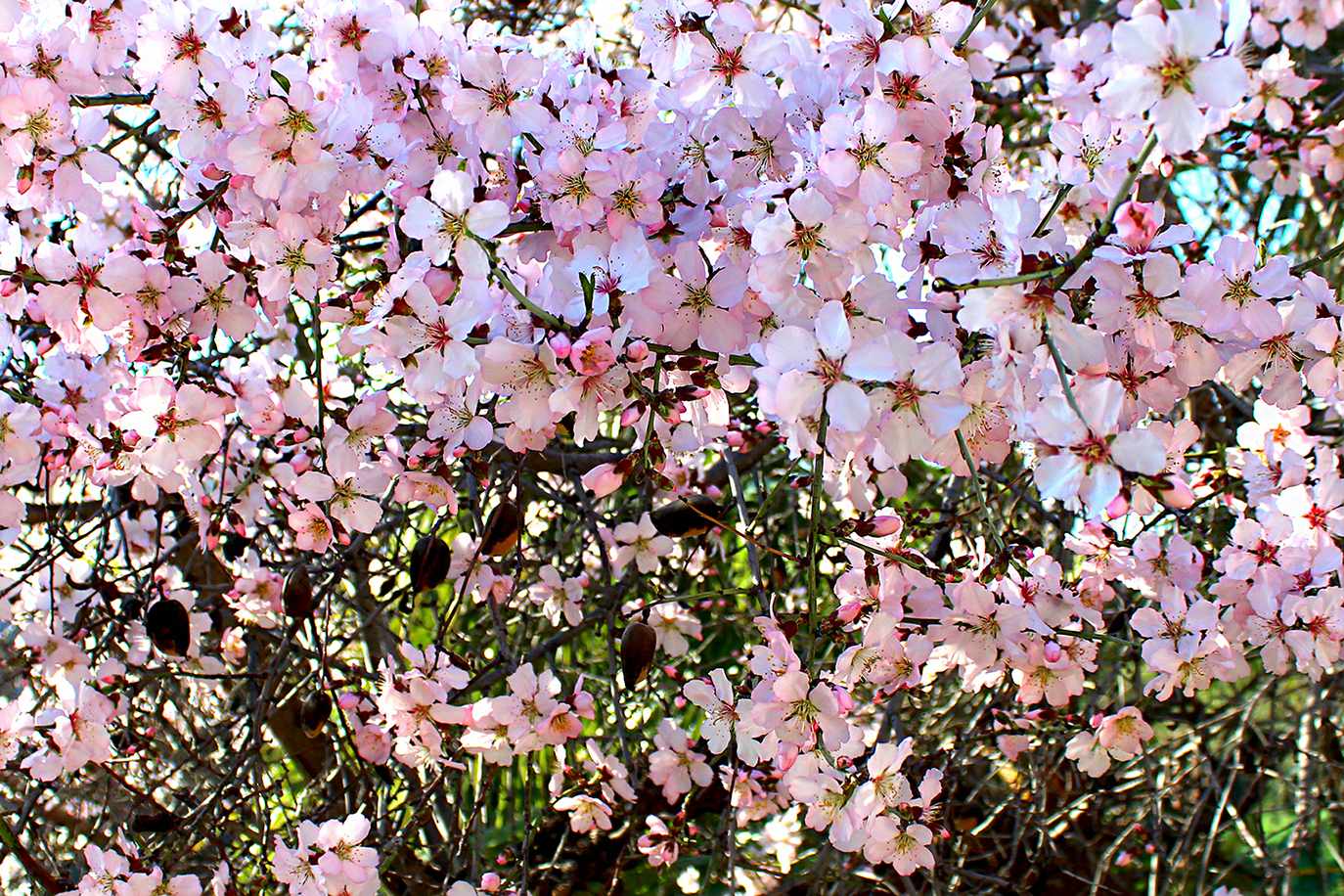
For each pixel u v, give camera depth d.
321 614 1.33
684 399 0.95
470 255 0.94
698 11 0.98
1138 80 0.87
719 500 1.29
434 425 1.04
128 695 1.21
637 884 1.46
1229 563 1.05
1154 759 1.39
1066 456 0.90
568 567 1.35
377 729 1.17
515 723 1.11
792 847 1.43
